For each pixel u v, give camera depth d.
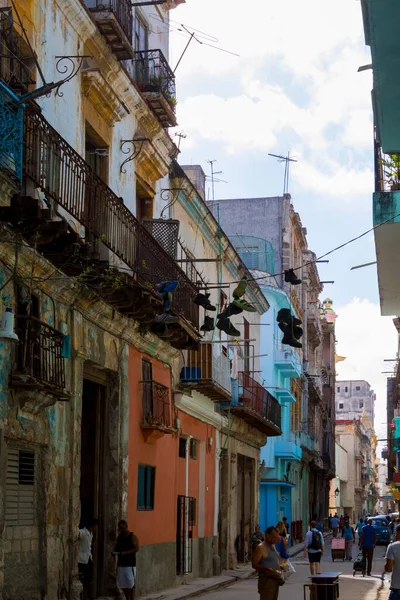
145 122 19.84
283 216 50.47
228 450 29.59
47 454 13.82
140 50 20.06
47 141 13.04
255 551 14.31
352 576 27.47
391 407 78.56
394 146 11.73
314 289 65.56
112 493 17.39
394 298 16.12
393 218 12.34
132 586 15.67
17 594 12.77
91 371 16.83
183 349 21.69
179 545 23.19
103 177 17.64
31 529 13.38
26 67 12.80
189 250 25.05
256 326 37.28
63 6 15.18
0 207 11.65
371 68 10.26
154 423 19.33
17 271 12.74
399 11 8.91
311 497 66.31
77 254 13.48
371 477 147.62
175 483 22.28
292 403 52.81
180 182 22.88
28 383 12.27
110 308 16.56
